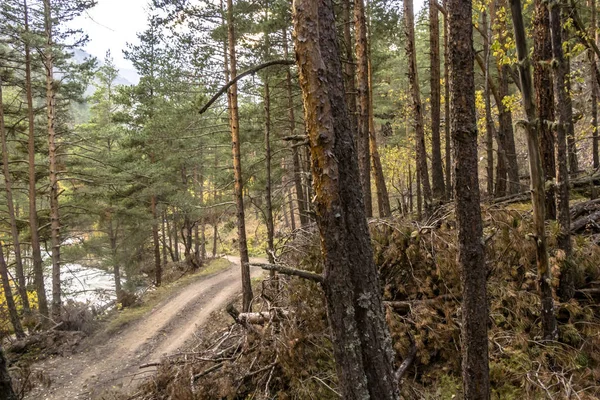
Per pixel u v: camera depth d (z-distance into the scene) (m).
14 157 13.91
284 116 13.77
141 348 9.55
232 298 13.08
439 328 4.34
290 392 4.58
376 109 19.69
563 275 3.98
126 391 7.30
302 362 4.54
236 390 4.84
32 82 12.62
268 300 5.86
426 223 5.60
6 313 11.48
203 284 15.50
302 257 5.11
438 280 4.78
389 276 5.06
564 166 3.83
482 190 13.02
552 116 5.12
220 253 25.22
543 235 3.40
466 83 2.41
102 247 15.82
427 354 4.29
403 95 17.28
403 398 3.90
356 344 2.31
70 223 15.95
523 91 2.88
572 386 3.27
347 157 2.35
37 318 11.41
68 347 9.57
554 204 5.12
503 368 3.71
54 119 12.42
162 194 17.06
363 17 7.98
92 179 13.98
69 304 11.77
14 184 13.86
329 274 2.26
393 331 4.34
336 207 2.19
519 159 13.26
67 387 7.74
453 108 2.47
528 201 7.81
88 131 15.19
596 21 8.78
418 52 18.16
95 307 12.76
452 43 2.42
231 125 10.29
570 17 5.38
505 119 9.90
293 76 12.32
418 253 4.82
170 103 14.51
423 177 7.79
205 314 11.77
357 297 2.39
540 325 3.94
